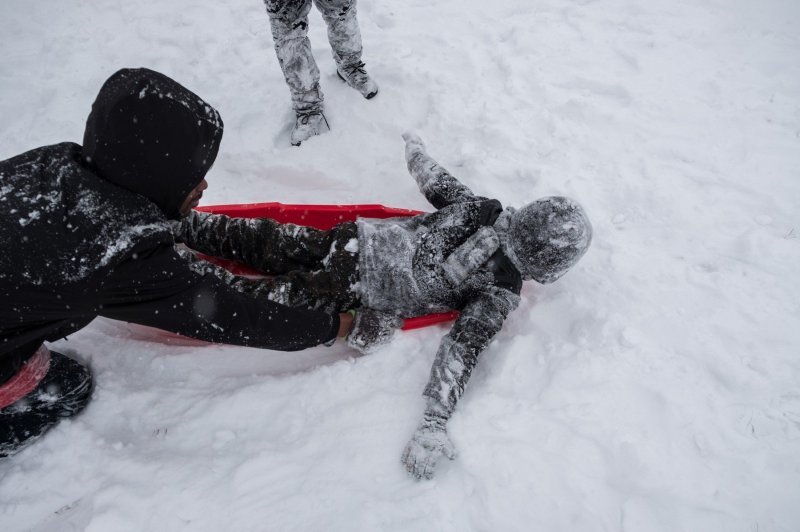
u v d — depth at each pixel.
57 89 3.73
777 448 1.97
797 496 1.86
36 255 1.46
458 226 2.40
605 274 2.60
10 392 1.80
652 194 2.95
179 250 2.36
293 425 2.17
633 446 1.98
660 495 1.88
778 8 4.12
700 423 2.05
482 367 2.37
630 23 4.09
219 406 2.22
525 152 3.23
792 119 3.34
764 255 2.62
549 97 3.55
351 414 2.19
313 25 4.16
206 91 3.73
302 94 3.22
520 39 3.96
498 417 2.10
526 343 2.34
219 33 4.17
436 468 2.03
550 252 2.18
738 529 1.79
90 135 1.59
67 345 2.39
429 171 2.70
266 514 1.91
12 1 4.38
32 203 1.49
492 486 1.93
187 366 2.37
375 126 3.43
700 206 2.89
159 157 1.62
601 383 2.18
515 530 1.85
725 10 4.16
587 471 1.95
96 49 4.06
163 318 1.71
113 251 1.53
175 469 2.02
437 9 4.32
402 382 2.30
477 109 3.48
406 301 2.38
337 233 2.42
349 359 2.37
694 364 2.23
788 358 2.23
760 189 2.96
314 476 2.01
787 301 2.44
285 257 2.48
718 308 2.42
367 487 1.97
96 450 2.09
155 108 1.58
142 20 4.28
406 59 3.84
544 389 2.18
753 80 3.61
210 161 1.79
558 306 2.51
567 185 3.02
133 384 2.30
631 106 3.48
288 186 3.27
